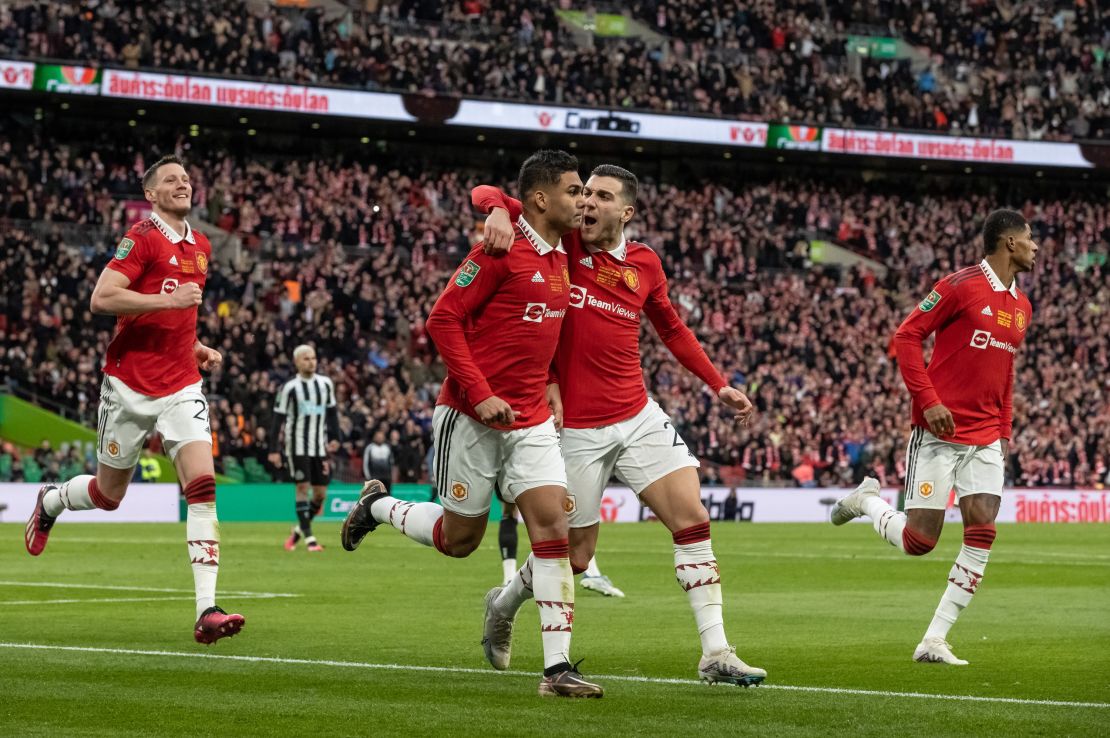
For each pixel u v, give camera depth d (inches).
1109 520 1962.4
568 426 402.3
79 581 755.4
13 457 1603.1
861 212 2386.8
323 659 441.4
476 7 2197.3
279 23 2022.6
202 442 472.7
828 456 1939.0
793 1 2383.1
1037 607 663.8
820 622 586.2
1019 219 462.6
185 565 884.6
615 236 401.4
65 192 1934.1
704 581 386.9
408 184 2143.2
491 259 369.1
